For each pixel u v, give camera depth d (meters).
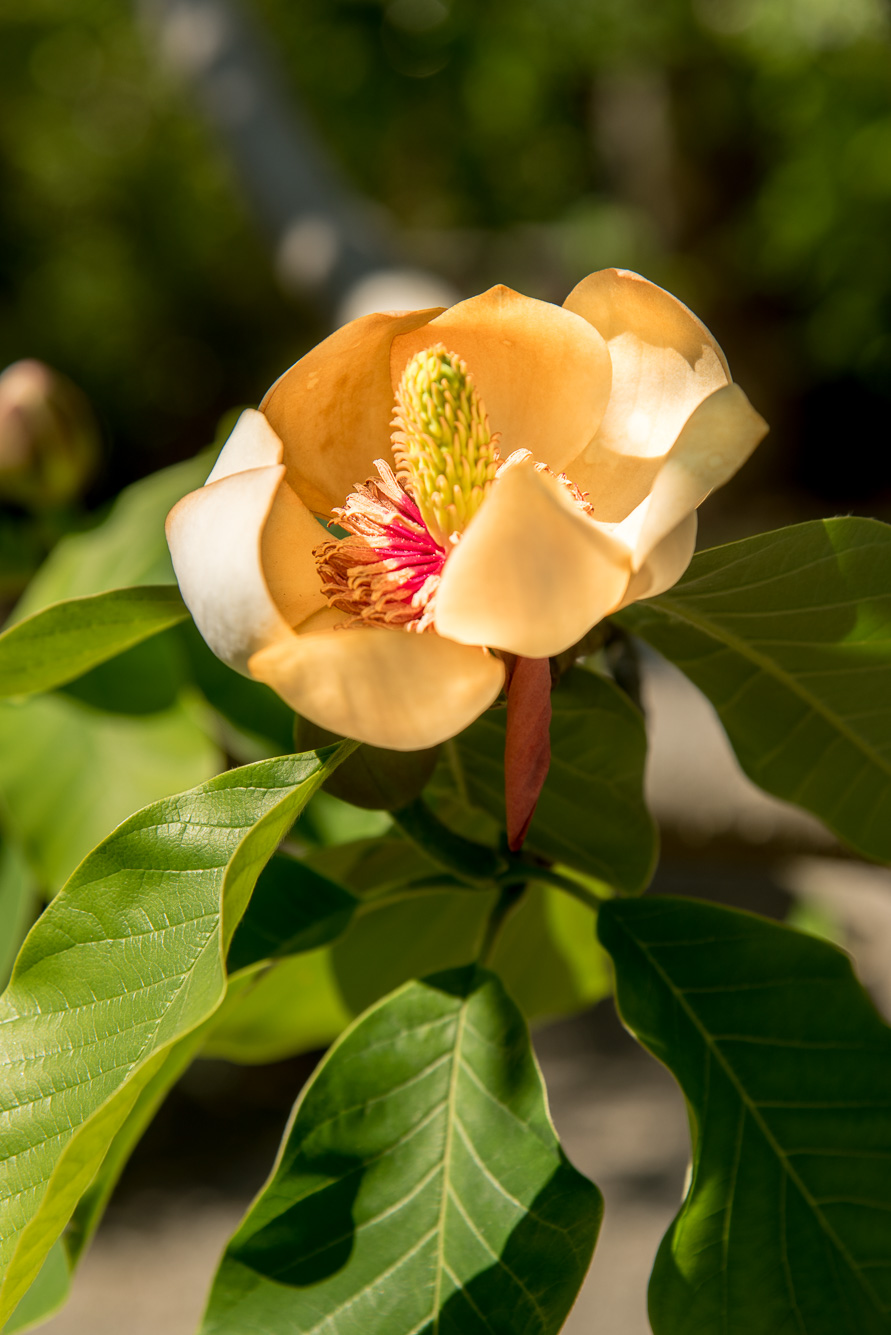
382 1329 0.79
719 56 5.48
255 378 7.71
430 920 0.93
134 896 0.78
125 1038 0.77
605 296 0.82
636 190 6.06
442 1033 0.82
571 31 5.53
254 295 7.61
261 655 0.74
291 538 0.82
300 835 0.98
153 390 7.54
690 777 1.08
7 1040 0.77
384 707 0.74
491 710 0.85
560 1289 0.79
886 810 0.90
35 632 0.85
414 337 0.84
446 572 0.75
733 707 0.88
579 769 0.87
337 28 5.97
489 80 6.11
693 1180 0.80
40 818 1.02
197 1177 3.25
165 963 0.77
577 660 0.85
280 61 2.07
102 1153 0.76
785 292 6.05
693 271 6.02
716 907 0.83
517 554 0.74
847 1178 0.80
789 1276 0.79
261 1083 3.64
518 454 0.83
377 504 0.83
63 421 1.16
